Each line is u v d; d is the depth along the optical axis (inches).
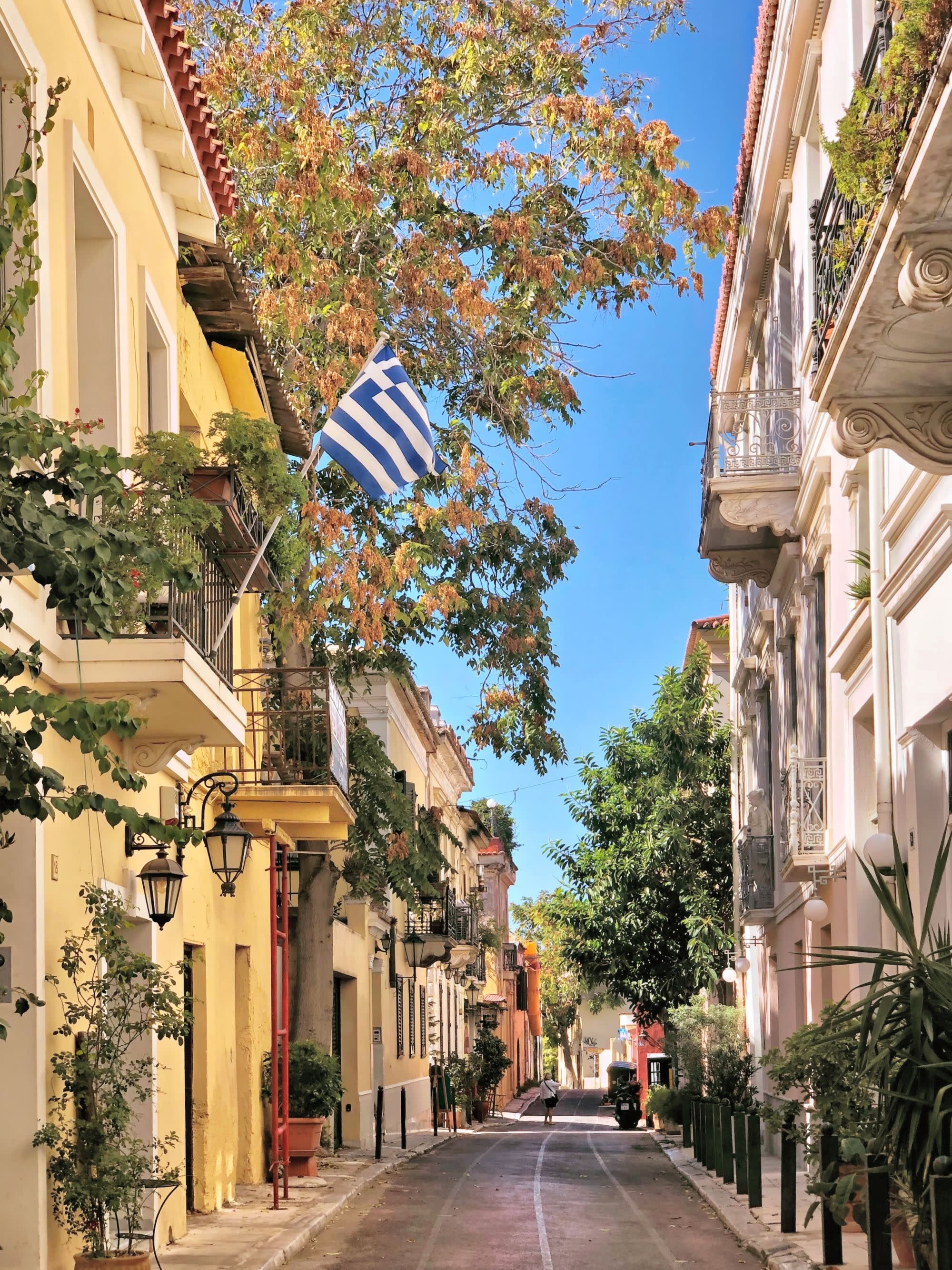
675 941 1315.2
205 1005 605.9
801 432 740.0
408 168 727.7
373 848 935.0
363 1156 930.7
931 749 496.7
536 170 750.5
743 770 1149.7
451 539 816.3
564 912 1336.1
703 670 1354.6
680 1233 545.0
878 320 338.6
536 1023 3528.5
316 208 703.7
